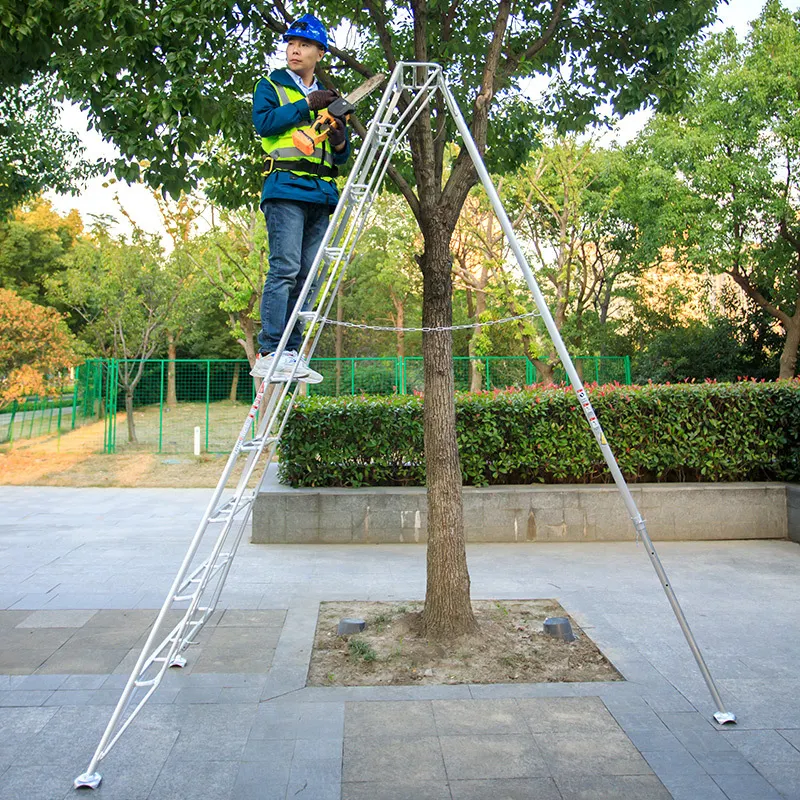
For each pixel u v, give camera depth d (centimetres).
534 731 382
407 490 847
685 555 777
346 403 891
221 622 555
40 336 1738
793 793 323
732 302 2652
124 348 2064
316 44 412
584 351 2623
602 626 544
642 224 2428
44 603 605
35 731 382
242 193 679
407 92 552
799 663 477
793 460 886
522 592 636
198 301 2250
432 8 611
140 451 1747
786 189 2073
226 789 328
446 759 353
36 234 3494
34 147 961
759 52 1998
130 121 487
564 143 2197
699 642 516
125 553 788
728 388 905
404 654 485
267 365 383
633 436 887
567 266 2303
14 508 1081
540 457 887
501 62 664
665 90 636
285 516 833
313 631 533
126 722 353
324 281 434
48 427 2172
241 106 584
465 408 873
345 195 373
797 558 765
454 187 519
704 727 387
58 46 498
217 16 489
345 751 360
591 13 643
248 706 411
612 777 337
